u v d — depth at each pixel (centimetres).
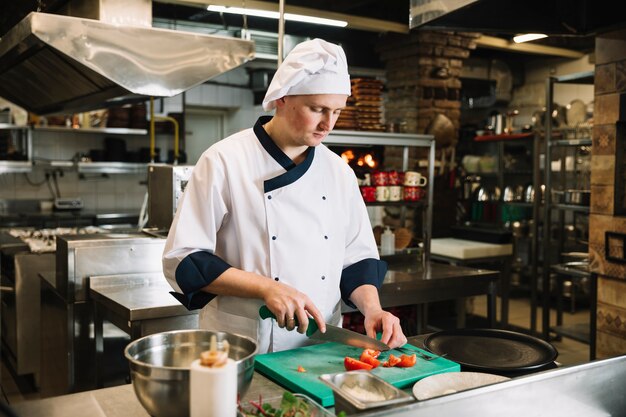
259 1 489
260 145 176
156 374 109
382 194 403
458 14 257
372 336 166
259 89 805
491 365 160
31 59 369
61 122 657
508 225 659
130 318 256
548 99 484
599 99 357
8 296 419
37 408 130
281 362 154
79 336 306
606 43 350
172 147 764
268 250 174
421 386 137
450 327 521
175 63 323
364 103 425
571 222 686
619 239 346
